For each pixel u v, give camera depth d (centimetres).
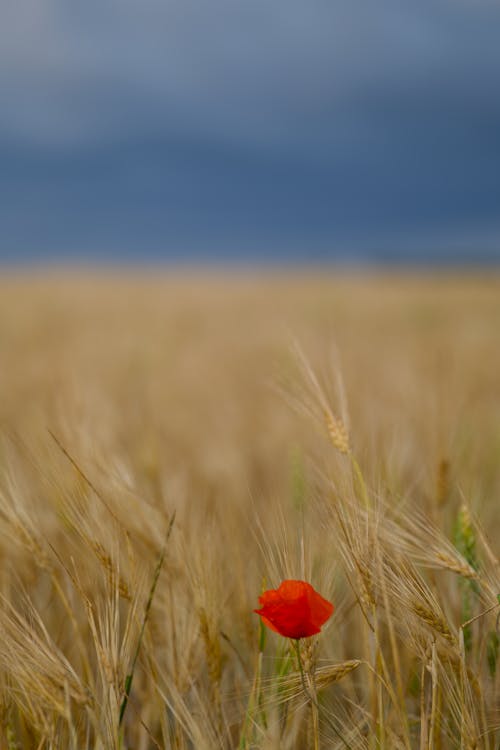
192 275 4050
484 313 1628
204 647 182
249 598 192
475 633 184
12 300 2064
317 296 2277
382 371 614
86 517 180
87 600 173
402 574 173
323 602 165
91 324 1440
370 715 174
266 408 508
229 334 1196
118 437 267
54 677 171
